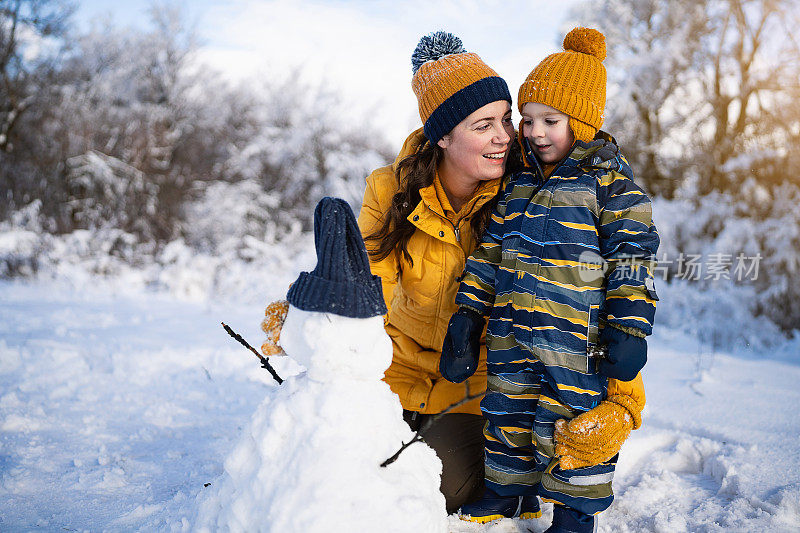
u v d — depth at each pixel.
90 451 3.20
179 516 2.32
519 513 2.55
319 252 1.89
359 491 1.70
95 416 3.77
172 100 26.52
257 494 1.75
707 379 4.98
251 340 6.28
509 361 2.39
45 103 20.70
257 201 21.56
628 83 14.55
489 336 2.45
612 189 2.33
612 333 2.17
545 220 2.35
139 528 2.33
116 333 6.50
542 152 2.53
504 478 2.39
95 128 21.02
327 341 1.82
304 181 23.20
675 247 9.51
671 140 14.54
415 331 2.75
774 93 12.71
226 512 1.80
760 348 7.24
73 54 24.42
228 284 10.69
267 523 1.69
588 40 2.51
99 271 12.04
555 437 2.21
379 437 1.83
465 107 2.51
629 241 2.24
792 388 4.68
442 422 2.62
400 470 1.83
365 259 1.92
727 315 7.75
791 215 8.82
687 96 14.48
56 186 17.83
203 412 3.95
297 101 25.39
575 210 2.31
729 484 2.75
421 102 2.65
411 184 2.63
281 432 1.79
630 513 2.61
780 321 8.13
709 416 3.84
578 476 2.18
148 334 6.54
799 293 8.06
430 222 2.60
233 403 4.15
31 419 3.58
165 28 26.67
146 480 2.85
